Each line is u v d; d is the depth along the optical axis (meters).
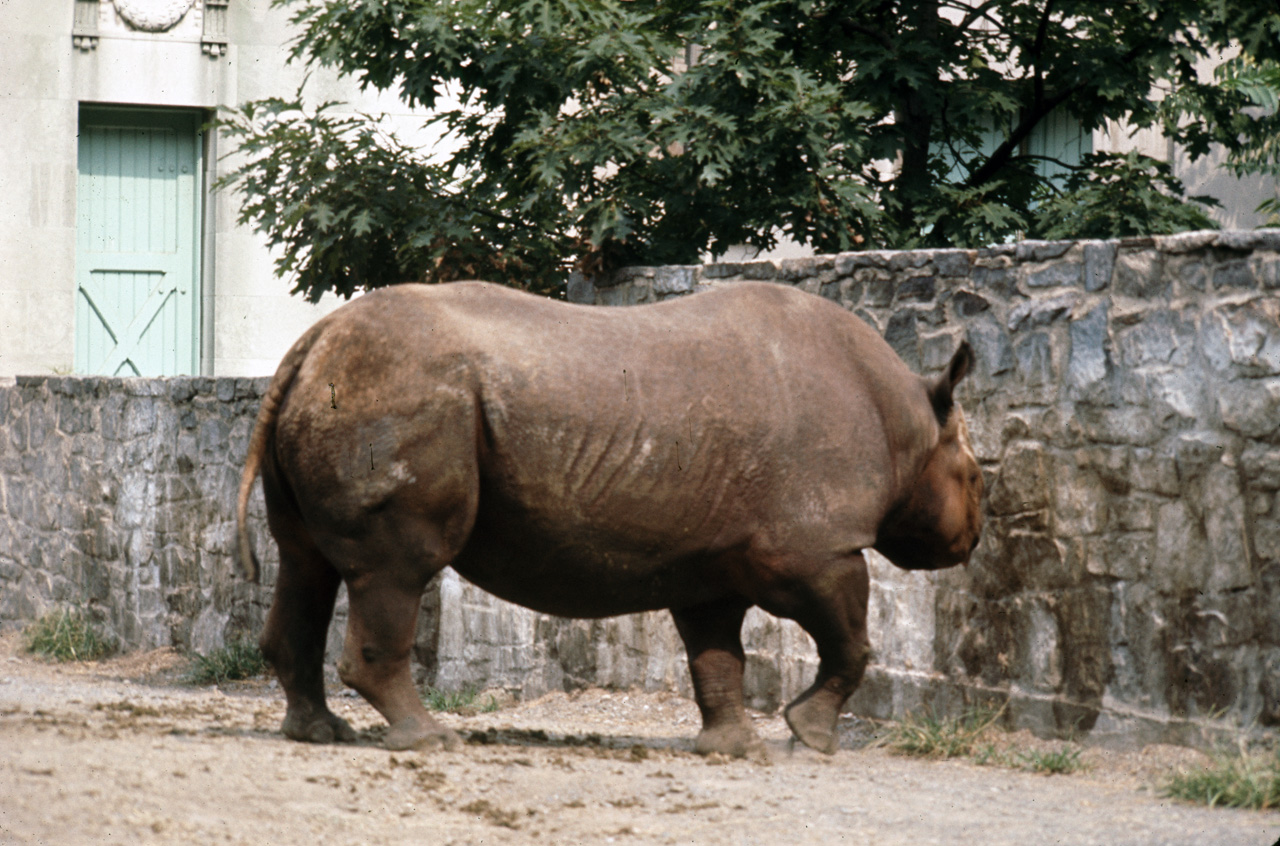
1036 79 21.19
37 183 29.66
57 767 7.99
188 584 20.11
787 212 17.83
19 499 24.55
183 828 6.99
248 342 30.81
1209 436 10.59
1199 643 10.55
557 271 18.80
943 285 12.59
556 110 18.16
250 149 19.14
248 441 19.05
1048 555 11.60
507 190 19.20
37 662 20.81
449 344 9.45
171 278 31.31
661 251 17.69
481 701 15.37
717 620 10.83
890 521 10.95
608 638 14.93
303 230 18.94
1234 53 24.70
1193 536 10.64
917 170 20.34
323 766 8.84
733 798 8.92
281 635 10.41
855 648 10.48
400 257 18.97
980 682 12.05
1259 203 26.09
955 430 11.03
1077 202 19.70
